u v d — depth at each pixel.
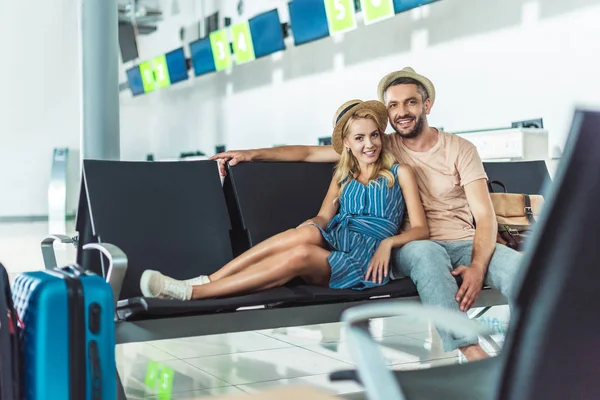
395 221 3.04
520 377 1.02
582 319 1.01
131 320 2.43
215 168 3.24
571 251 0.97
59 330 1.94
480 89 5.82
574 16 4.89
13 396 1.85
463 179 3.05
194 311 2.47
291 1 7.19
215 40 9.12
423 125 3.12
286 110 8.69
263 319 2.62
